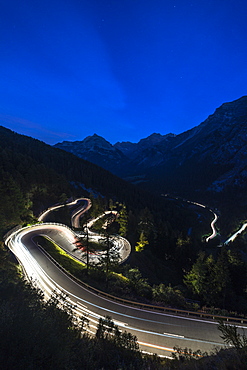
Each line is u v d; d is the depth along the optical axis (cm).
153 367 808
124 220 6262
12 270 2105
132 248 5456
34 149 13638
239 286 3722
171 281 4381
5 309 544
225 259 3844
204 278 3384
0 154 7688
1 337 451
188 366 724
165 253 5697
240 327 1895
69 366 520
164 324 1948
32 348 458
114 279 3050
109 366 698
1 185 4825
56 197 8362
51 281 2691
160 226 6059
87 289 2567
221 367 603
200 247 7044
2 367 410
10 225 4650
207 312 2236
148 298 2633
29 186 6806
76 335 754
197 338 1758
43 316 627
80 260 3862
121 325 1906
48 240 4594
